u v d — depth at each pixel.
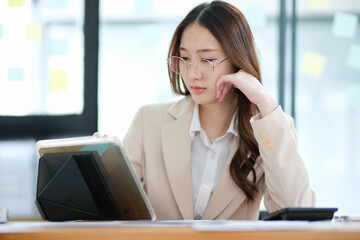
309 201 1.94
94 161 1.54
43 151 1.70
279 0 4.01
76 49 3.71
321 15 4.55
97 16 3.63
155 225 1.21
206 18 2.09
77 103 3.67
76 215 1.62
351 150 4.57
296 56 4.00
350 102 4.58
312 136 4.58
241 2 4.39
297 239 1.06
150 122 2.29
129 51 4.46
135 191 1.52
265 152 1.93
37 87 3.67
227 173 2.10
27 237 1.13
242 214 2.12
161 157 2.20
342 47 4.57
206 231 1.08
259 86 2.04
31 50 3.69
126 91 4.37
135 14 4.48
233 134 2.18
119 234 1.09
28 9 3.71
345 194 4.56
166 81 4.40
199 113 2.25
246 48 2.15
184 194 2.10
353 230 1.06
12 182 3.64
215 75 2.10
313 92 4.60
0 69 3.66
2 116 3.54
